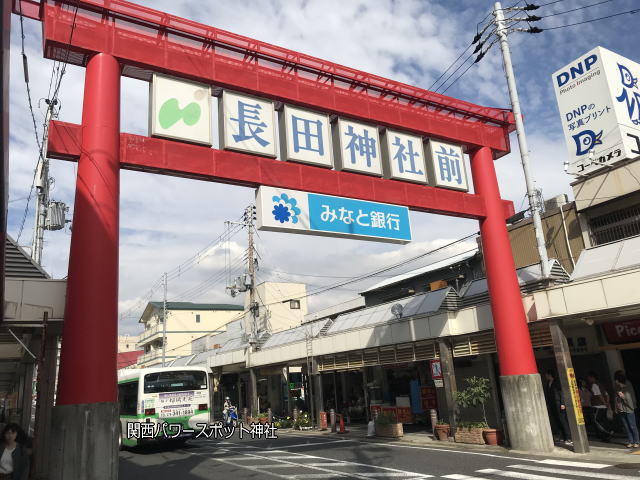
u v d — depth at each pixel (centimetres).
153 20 1055
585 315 1239
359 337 2000
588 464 1043
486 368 1706
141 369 1742
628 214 1519
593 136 1606
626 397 1196
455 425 1534
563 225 1695
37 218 1917
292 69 1230
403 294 2631
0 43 375
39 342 1326
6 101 432
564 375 1241
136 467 1380
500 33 1487
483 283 1745
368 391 2453
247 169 1109
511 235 1897
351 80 1302
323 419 2212
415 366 2170
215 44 1130
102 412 833
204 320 5625
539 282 1396
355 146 1278
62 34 963
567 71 1714
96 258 885
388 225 1258
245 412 2961
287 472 1119
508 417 1327
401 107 1379
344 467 1148
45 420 1240
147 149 1012
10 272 1117
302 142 1196
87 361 841
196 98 1095
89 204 905
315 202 1168
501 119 1564
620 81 1620
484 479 941
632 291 1129
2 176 514
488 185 1483
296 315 4197
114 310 889
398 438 1698
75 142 940
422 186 1362
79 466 799
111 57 1001
